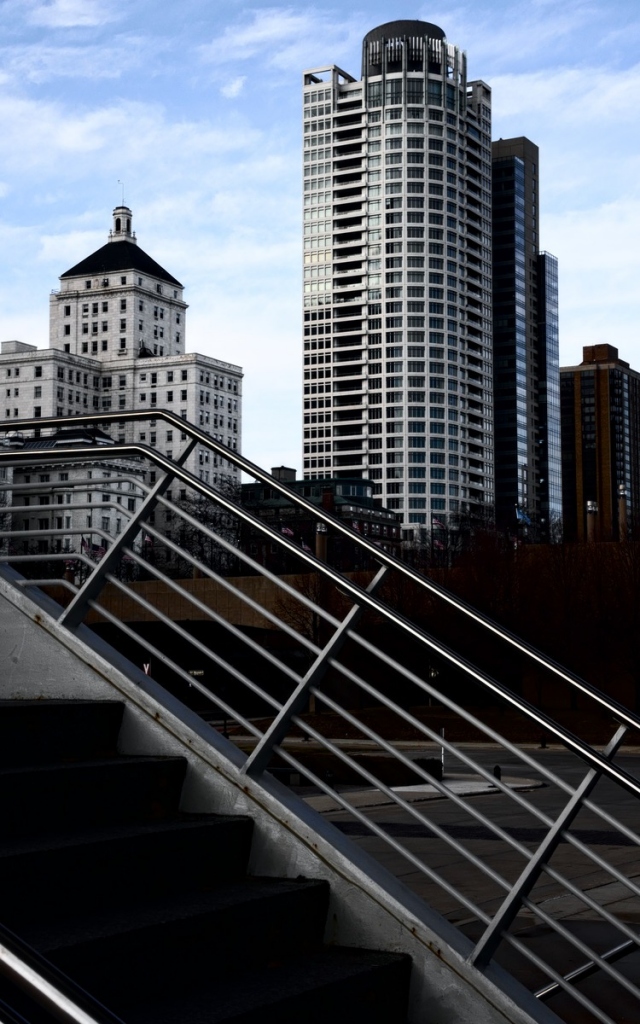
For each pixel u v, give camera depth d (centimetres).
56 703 455
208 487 500
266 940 396
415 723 432
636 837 385
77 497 8438
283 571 6153
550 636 5531
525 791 2570
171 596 5091
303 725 458
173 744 468
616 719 397
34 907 354
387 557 454
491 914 1063
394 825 1845
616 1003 730
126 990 341
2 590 525
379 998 391
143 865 394
